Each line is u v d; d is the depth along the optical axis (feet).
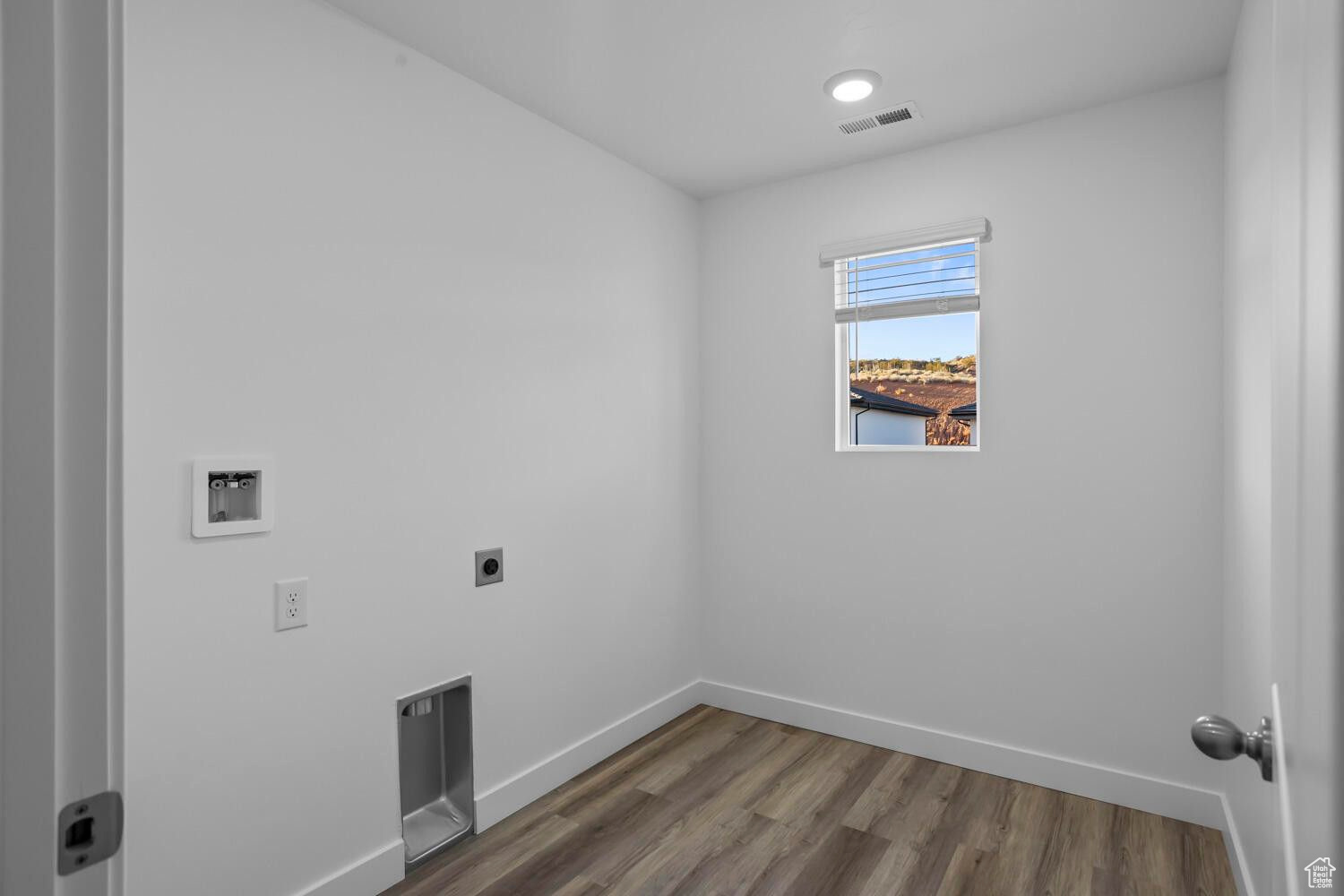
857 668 9.94
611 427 9.54
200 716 5.42
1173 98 7.84
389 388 6.79
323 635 6.24
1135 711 8.03
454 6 6.37
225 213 5.60
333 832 6.29
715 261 11.18
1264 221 5.21
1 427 1.56
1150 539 7.96
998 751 8.81
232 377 5.63
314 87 6.22
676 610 10.85
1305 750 1.54
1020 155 8.72
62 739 1.63
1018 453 8.73
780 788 8.55
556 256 8.70
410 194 7.01
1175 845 7.23
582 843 7.39
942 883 6.69
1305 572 1.59
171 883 5.25
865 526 9.87
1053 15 6.53
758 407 10.80
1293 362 1.81
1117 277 8.14
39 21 1.59
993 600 8.91
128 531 5.07
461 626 7.48
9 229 1.56
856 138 9.11
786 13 6.49
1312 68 1.48
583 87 7.82
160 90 5.24
